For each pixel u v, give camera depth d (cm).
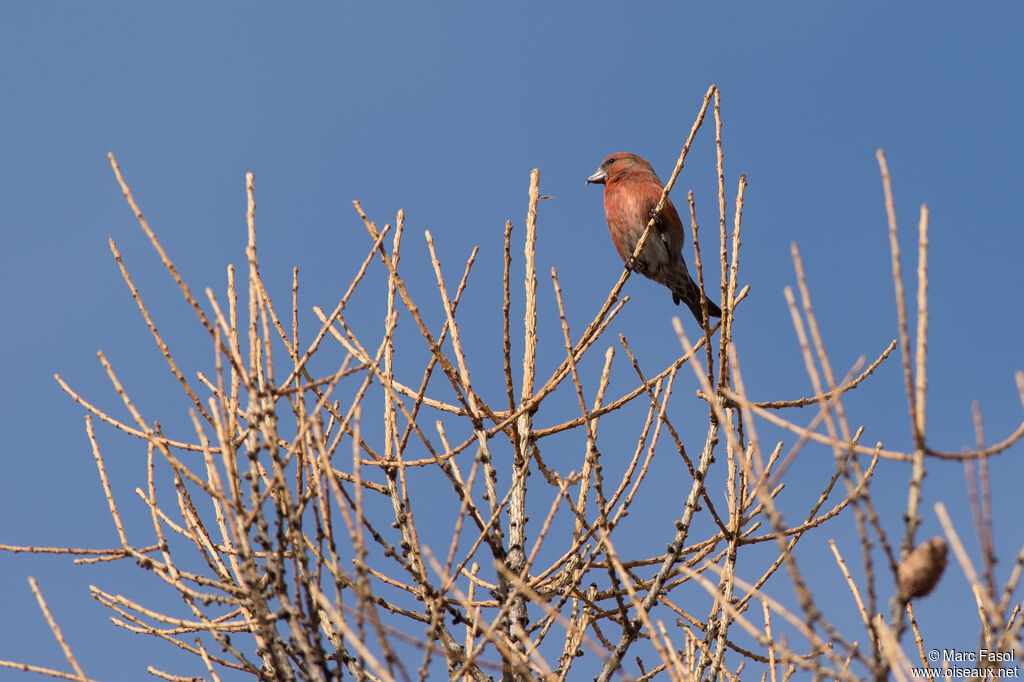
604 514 818
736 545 805
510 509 943
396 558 782
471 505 854
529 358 1009
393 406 843
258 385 680
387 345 812
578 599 827
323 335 706
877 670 451
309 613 614
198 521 735
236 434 673
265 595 655
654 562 890
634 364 863
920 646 575
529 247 1036
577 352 948
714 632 793
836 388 470
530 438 952
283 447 738
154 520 693
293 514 629
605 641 869
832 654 479
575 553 845
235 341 653
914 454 461
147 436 646
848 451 463
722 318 785
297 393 657
